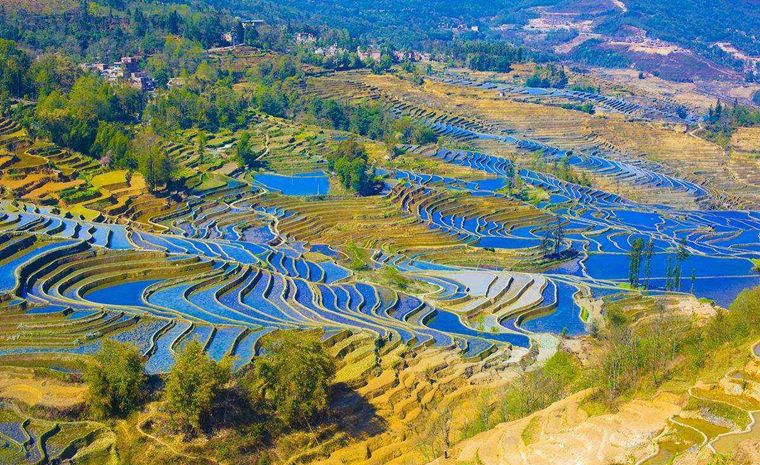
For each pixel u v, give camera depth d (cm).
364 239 19100
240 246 17412
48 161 19638
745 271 18350
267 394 9512
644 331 11231
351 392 10381
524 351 12500
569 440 7950
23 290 12650
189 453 8700
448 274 16775
